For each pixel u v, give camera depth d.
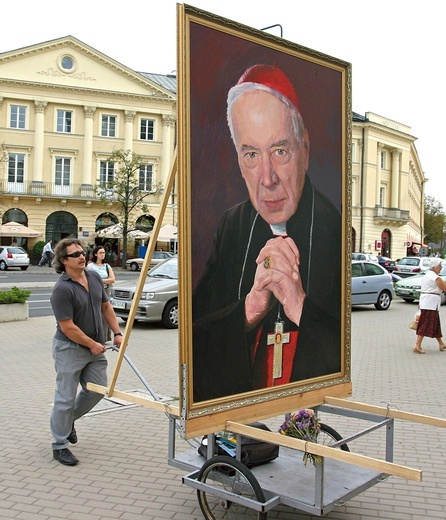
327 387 4.78
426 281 12.05
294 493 3.83
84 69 50.72
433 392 8.55
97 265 10.90
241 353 4.09
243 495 3.91
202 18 3.79
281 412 4.37
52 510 4.37
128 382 8.75
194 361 3.78
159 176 53.12
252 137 4.14
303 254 4.56
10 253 40.62
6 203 49.62
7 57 48.34
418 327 12.12
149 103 52.56
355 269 20.52
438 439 6.29
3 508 4.39
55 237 51.41
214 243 3.88
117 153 47.16
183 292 3.70
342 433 6.46
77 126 51.16
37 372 9.25
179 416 4.10
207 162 3.84
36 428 6.36
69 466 5.26
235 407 4.02
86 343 5.28
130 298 14.52
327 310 4.80
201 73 3.79
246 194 4.10
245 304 4.11
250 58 4.12
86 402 5.61
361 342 13.44
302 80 4.54
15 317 15.46
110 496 4.63
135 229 48.84
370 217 63.50
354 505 4.54
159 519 4.24
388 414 4.43
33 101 49.75
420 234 98.94
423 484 4.98
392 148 66.00
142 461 5.41
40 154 49.94
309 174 4.61
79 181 51.41
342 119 4.92
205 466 4.02
